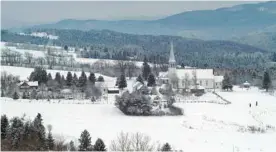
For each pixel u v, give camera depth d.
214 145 123.12
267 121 171.50
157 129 144.12
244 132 145.88
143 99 174.12
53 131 124.38
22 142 79.50
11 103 179.38
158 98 195.50
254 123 165.50
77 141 102.38
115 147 84.56
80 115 165.50
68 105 185.50
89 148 80.75
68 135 119.06
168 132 139.50
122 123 152.75
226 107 194.88
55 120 151.38
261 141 131.62
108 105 190.62
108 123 151.75
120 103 179.00
